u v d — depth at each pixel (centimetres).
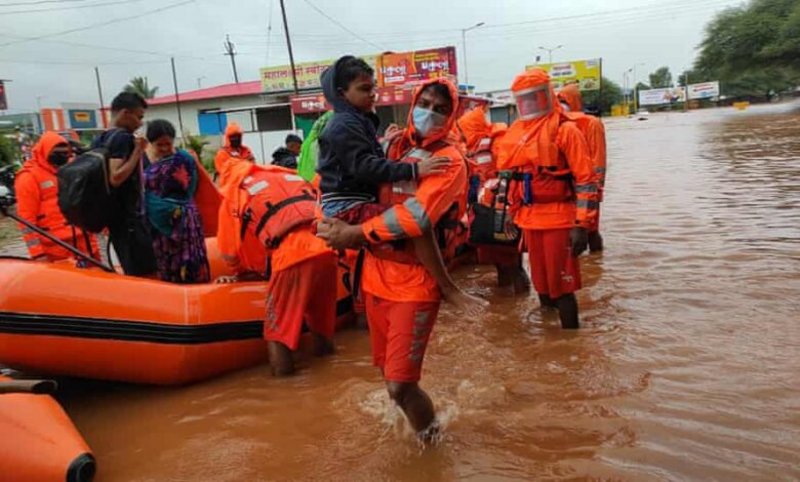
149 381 452
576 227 495
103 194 478
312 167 566
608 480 303
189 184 528
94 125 4544
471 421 372
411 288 336
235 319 473
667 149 2411
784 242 731
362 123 333
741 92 10350
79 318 424
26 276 423
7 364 425
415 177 318
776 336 460
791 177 1297
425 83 331
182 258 521
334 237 329
